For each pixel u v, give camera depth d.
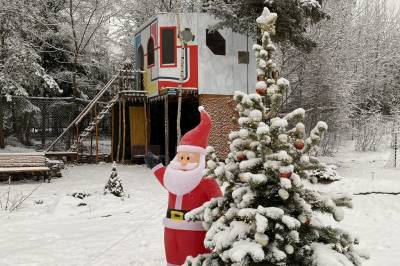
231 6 19.56
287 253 3.27
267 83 3.70
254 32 19.19
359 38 35.34
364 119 32.38
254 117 3.37
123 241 7.94
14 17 22.03
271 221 3.26
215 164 3.62
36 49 25.11
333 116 29.47
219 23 19.00
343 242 3.46
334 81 27.16
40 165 16.55
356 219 10.43
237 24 18.92
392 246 7.78
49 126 28.58
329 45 26.70
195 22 20.02
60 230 9.01
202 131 5.00
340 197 3.47
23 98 23.23
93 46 28.42
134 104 22.95
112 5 26.08
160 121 25.11
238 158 3.57
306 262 3.29
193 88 19.97
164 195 13.47
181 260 4.80
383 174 19.05
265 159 3.39
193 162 4.89
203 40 20.03
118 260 6.69
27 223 9.79
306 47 20.73
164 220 4.93
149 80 21.39
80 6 25.62
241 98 3.47
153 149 22.39
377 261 6.77
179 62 20.06
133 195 13.30
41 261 6.73
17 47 21.23
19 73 21.94
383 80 39.75
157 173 5.11
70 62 26.91
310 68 26.70
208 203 3.63
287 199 3.40
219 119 20.17
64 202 11.21
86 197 12.39
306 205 3.31
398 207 11.49
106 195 12.66
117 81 22.92
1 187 14.61
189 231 4.72
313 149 3.42
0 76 20.72
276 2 18.22
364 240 8.27
